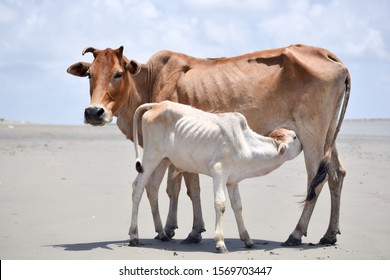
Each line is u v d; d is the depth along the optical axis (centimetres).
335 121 1144
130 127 1226
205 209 1366
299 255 1014
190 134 1042
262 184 1655
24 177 1744
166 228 1162
